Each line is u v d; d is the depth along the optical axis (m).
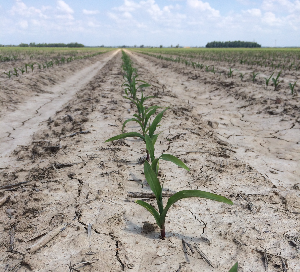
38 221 1.79
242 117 4.82
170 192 2.11
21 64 13.77
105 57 28.73
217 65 14.01
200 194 1.34
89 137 3.43
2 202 2.06
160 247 1.53
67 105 5.71
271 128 4.08
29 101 6.07
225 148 3.21
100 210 1.89
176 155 2.84
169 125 3.91
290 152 3.19
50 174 2.47
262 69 11.05
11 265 1.42
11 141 3.66
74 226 1.71
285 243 1.54
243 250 1.50
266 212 1.85
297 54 22.03
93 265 1.38
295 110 4.57
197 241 1.58
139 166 2.60
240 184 2.26
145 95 6.21
